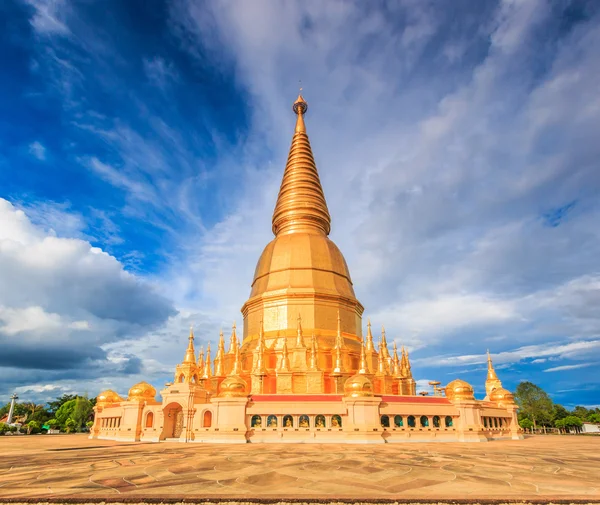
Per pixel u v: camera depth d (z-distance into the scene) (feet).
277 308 187.83
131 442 142.51
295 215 217.77
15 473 67.87
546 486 56.80
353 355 182.19
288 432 134.21
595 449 116.57
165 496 48.49
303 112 254.68
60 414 353.51
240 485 56.70
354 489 54.03
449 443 135.13
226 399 136.15
